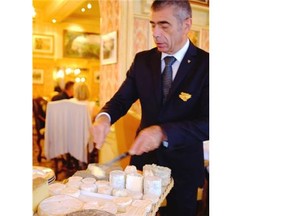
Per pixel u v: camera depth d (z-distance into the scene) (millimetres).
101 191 894
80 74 3557
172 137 984
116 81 1953
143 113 1176
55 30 3674
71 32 3771
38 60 3400
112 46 1996
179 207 1135
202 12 1332
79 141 1927
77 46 3750
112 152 1429
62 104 2023
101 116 1179
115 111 1201
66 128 1965
